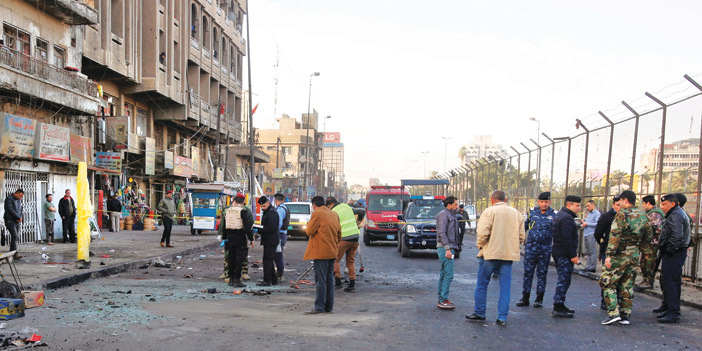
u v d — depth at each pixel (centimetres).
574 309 916
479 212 3431
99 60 2559
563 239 846
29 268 1166
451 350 616
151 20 3094
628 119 1565
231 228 1084
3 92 1695
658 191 1374
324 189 11844
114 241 2039
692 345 674
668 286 823
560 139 2133
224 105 4709
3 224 1670
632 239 793
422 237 1811
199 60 3991
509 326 759
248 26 3203
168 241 1881
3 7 1762
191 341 622
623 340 692
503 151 2942
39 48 1972
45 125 1878
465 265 1612
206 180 4406
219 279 1199
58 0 1900
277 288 1079
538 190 2381
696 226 1176
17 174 1812
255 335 659
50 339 611
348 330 701
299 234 2748
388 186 2620
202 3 4041
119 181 2978
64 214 1908
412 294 1035
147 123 3441
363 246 2381
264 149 11275
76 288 1005
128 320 721
